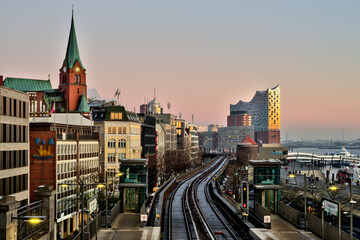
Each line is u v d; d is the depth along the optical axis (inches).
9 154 2324.1
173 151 7578.7
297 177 7219.5
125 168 2741.1
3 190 2241.6
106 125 4714.6
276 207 2672.2
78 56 5753.0
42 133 2851.9
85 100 5216.5
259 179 2682.1
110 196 3417.8
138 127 5167.3
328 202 1930.4
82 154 3388.3
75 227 3127.5
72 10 5821.9
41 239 1590.8
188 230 2532.0
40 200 1649.9
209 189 5457.7
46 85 5610.2
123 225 2353.6
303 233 2134.6
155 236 2075.5
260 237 2036.2
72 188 3127.5
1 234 1336.1
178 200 4313.5
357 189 5265.8
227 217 3078.2
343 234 1781.5
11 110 2349.9
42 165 2844.5
